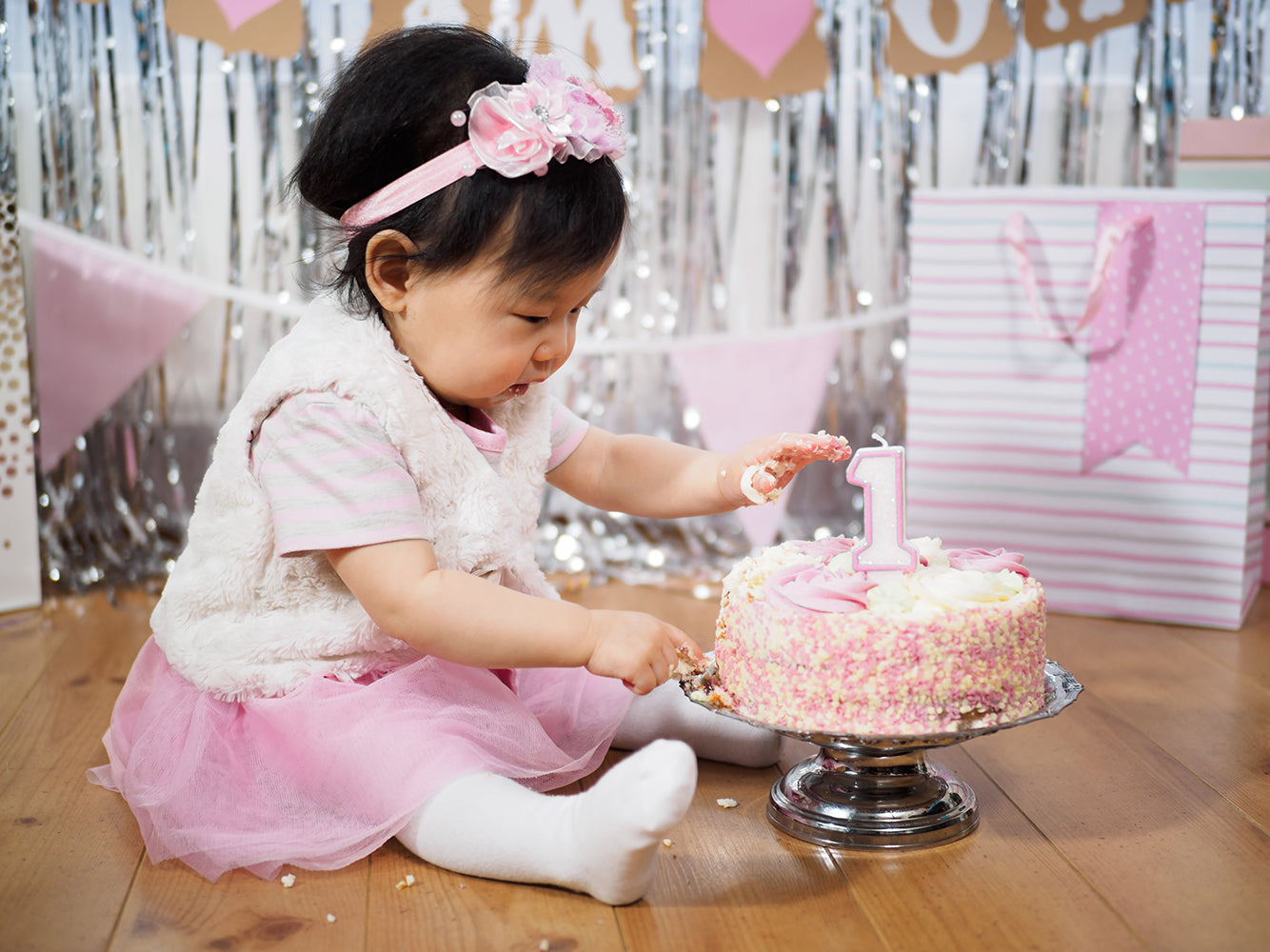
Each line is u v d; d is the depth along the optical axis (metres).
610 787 0.84
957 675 0.90
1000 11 1.77
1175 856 0.95
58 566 1.74
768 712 0.94
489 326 0.98
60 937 0.83
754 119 1.86
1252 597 1.67
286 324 1.85
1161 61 1.81
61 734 1.21
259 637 1.02
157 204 1.79
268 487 0.99
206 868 0.92
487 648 0.95
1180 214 1.49
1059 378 1.58
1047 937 0.83
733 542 1.93
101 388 1.79
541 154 0.93
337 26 1.79
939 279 1.62
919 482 1.66
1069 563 1.62
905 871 0.93
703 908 0.87
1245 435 1.51
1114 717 1.25
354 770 0.96
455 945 0.82
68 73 1.72
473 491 1.04
